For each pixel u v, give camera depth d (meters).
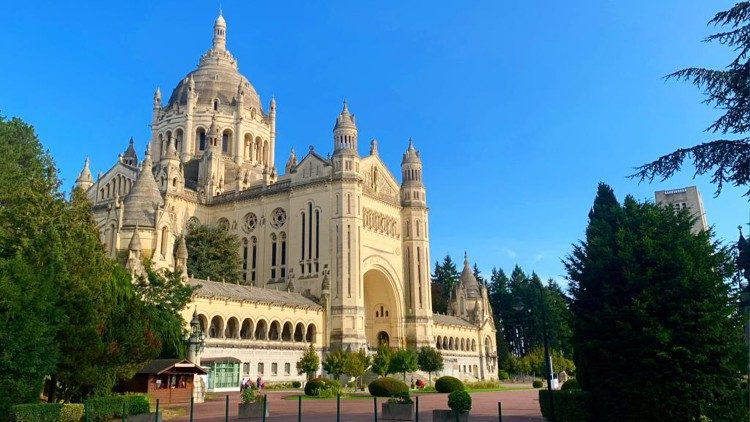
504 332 161.12
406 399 39.03
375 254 103.06
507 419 39.03
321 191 97.56
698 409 29.14
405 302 108.75
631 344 30.70
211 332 76.19
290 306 85.81
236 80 126.88
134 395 38.53
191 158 117.00
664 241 31.50
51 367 33.81
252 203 104.94
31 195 44.91
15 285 33.12
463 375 118.31
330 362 74.94
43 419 32.09
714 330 29.36
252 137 122.75
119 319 39.59
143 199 78.88
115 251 74.12
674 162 25.20
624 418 30.75
